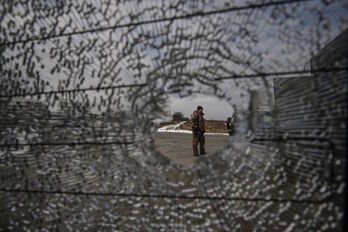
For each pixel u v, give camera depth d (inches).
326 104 40.6
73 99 50.6
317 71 41.5
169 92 46.7
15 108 54.2
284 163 44.0
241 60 44.4
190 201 47.7
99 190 50.3
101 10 47.8
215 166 46.6
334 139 39.9
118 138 48.8
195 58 45.7
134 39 46.9
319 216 41.7
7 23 53.8
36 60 52.4
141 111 47.8
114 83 48.4
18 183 54.1
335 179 40.0
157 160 47.4
